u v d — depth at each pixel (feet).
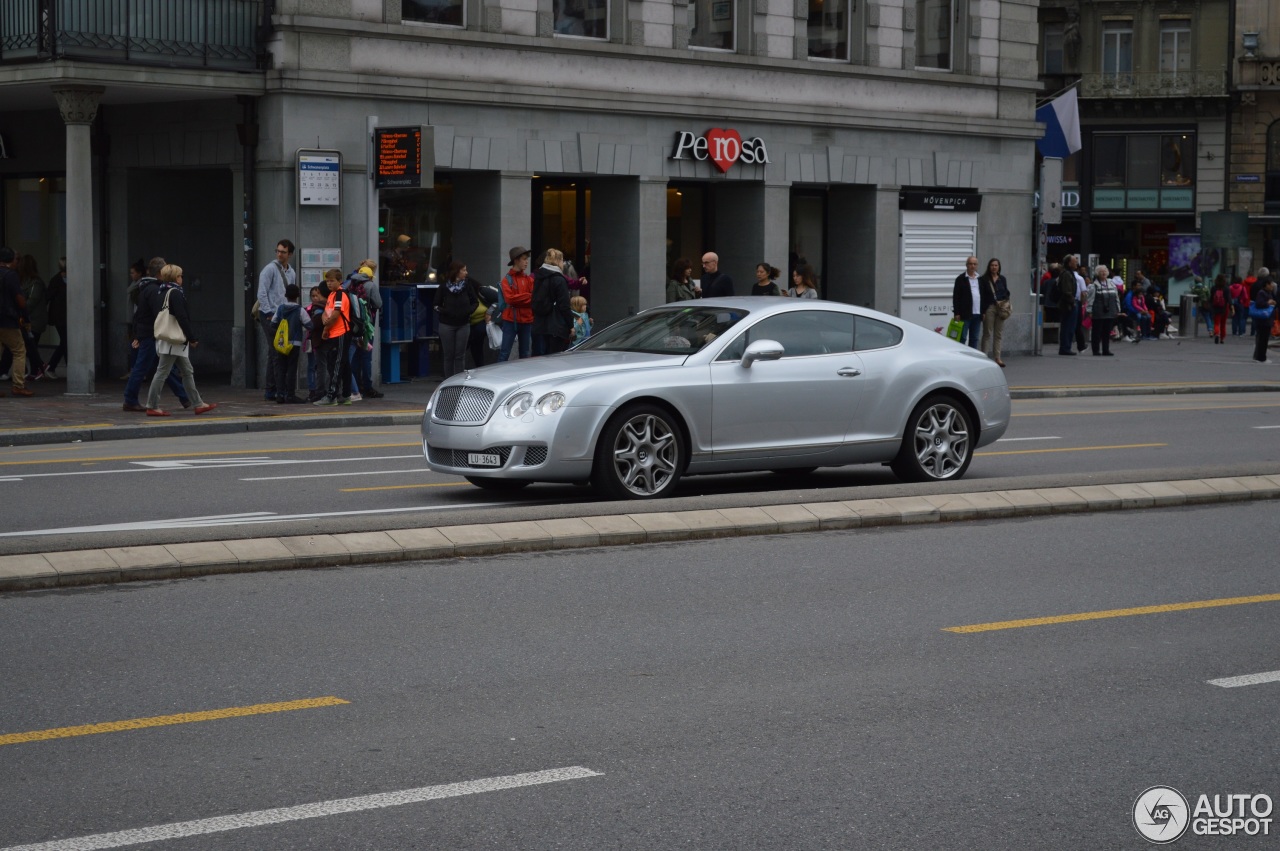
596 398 40.24
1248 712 22.80
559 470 40.04
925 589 31.19
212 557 31.73
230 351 89.61
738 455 42.27
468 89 83.76
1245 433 63.82
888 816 18.31
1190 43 191.21
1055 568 33.45
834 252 106.52
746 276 99.25
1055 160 113.80
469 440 40.57
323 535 33.63
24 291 84.38
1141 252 197.36
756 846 17.31
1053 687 24.03
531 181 92.07
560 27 88.79
